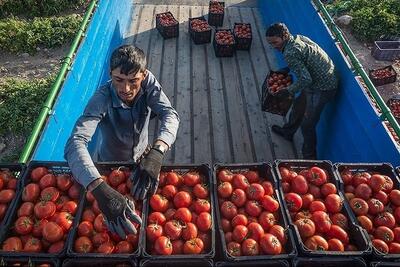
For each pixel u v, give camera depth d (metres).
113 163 2.98
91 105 2.65
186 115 6.06
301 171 3.21
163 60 7.18
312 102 4.80
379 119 3.94
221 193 2.91
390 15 8.94
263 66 7.16
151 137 5.63
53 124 3.79
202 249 2.58
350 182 3.16
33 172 2.92
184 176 3.03
